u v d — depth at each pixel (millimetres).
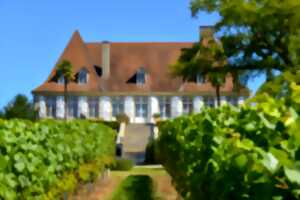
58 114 77000
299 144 3691
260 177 3707
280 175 3516
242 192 4277
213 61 51156
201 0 49500
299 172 3336
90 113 78062
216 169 5598
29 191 9711
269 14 45156
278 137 4781
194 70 51594
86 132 21141
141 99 78312
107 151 28359
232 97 77188
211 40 50812
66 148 14438
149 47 84188
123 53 83625
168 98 78250
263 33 47594
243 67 49906
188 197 8414
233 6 46312
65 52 80625
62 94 77125
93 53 82938
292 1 44750
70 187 14719
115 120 75000
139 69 79500
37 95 77125
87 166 18688
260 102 5922
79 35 82062
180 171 12055
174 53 83312
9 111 61906
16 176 9438
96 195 21500
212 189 5312
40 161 10727
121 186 25438
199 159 7508
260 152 3779
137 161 50281
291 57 46500
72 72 75938
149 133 68375
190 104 77938
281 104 5531
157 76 80125
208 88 77625
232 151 5109
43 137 12312
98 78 79312
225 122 7730
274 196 3461
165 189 24156
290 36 44719
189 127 11211
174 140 16094
